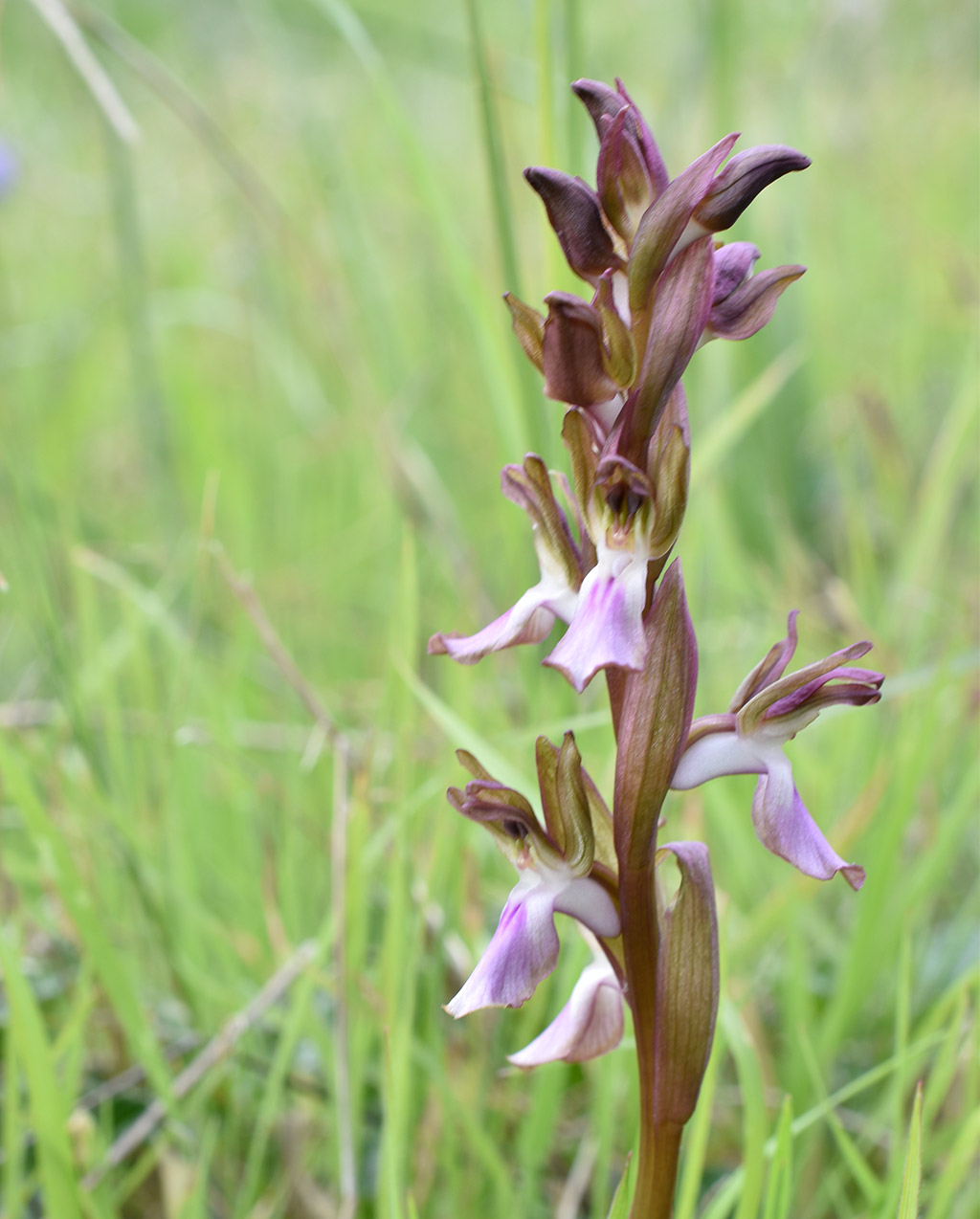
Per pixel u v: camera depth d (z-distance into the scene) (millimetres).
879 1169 321
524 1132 304
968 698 403
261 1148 298
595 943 267
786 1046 325
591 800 257
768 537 563
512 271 341
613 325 246
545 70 324
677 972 250
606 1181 293
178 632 386
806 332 596
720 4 533
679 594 247
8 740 350
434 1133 304
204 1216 291
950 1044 290
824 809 358
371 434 499
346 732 406
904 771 328
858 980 312
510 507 364
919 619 458
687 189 242
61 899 315
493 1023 322
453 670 360
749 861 350
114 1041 324
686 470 246
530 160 618
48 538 428
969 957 339
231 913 367
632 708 248
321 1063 326
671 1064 251
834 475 622
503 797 252
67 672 345
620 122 248
